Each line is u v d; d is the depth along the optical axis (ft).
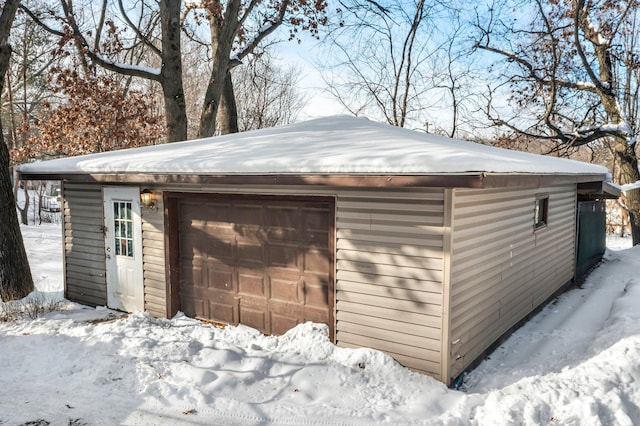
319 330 17.69
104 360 16.97
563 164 24.86
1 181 26.32
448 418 12.61
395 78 58.23
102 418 13.50
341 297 17.08
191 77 87.86
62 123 49.06
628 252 42.11
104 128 49.47
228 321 21.13
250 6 42.50
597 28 46.78
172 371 16.08
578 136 45.57
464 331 15.97
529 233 22.22
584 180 26.04
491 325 18.22
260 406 13.82
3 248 26.43
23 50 68.69
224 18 40.01
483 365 17.16
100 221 24.91
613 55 47.91
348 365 15.88
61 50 42.19
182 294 22.58
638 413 12.73
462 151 15.03
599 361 15.42
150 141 55.72
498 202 18.29
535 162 19.61
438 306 14.90
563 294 28.27
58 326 21.36
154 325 20.97
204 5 40.50
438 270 14.85
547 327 21.52
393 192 15.60
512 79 51.21
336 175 14.69
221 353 16.97
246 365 16.29
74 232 26.30
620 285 30.09
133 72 38.42
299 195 17.99
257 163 16.33
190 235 22.16
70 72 48.37
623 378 14.11
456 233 14.96
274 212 19.35
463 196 15.29
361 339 16.70
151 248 22.94
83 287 26.14
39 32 68.64
